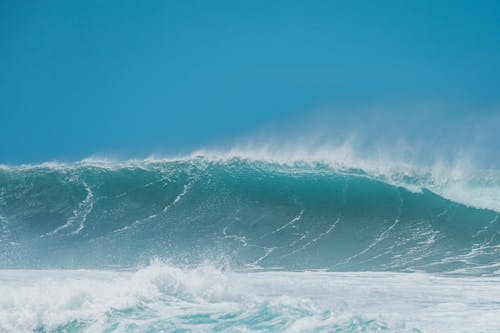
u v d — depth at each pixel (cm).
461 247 1838
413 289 1250
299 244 1836
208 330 755
